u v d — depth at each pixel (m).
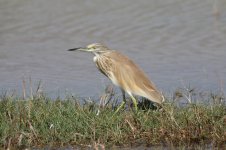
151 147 15.20
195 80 21.11
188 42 25.62
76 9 30.42
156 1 31.59
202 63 23.03
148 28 27.45
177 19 28.62
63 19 28.86
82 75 22.02
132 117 15.95
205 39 26.00
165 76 21.70
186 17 28.94
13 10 30.38
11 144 15.12
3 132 15.32
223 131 15.61
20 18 29.12
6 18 29.12
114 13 29.61
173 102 16.83
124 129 15.74
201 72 22.00
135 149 15.08
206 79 21.20
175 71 22.23
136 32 26.91
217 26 27.64
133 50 24.73
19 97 17.80
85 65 23.31
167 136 15.55
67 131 15.60
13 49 25.22
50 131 15.52
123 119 16.03
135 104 16.81
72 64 23.44
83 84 20.91
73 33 27.00
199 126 15.77
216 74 21.72
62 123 15.80
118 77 17.39
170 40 25.89
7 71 22.48
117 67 17.44
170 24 27.92
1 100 17.06
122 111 17.00
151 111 16.41
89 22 28.36
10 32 27.30
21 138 15.12
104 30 27.27
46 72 22.36
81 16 29.20
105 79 21.44
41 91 17.83
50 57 24.23
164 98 16.94
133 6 30.69
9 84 20.86
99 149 15.00
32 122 15.84
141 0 31.86
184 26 27.72
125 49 24.84
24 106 16.45
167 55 24.12
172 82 21.00
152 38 26.19
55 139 15.42
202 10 29.95
